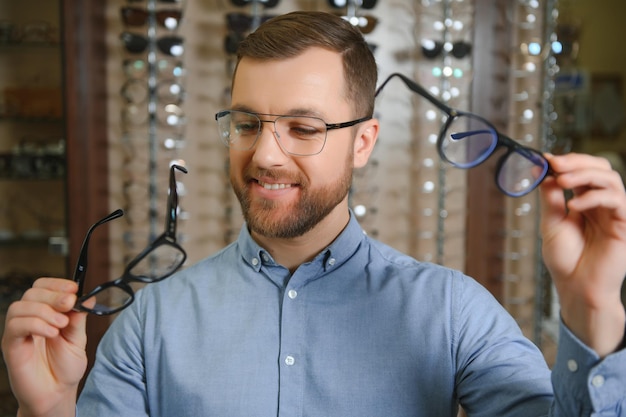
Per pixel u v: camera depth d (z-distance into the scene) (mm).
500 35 2701
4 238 2650
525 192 787
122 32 2680
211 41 2727
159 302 1072
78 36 2545
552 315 2775
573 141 2980
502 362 946
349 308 1018
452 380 994
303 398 979
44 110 2619
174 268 771
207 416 974
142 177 2736
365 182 2773
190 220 2779
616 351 722
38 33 2586
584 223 733
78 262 807
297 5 2715
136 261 759
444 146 946
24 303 790
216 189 2789
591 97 2967
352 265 1035
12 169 2617
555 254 731
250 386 981
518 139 2791
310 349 998
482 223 2795
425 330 1004
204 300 1054
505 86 2727
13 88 2625
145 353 1036
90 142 2596
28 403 816
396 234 2873
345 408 972
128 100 2672
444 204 2750
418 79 2756
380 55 2766
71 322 825
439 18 2734
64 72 2537
